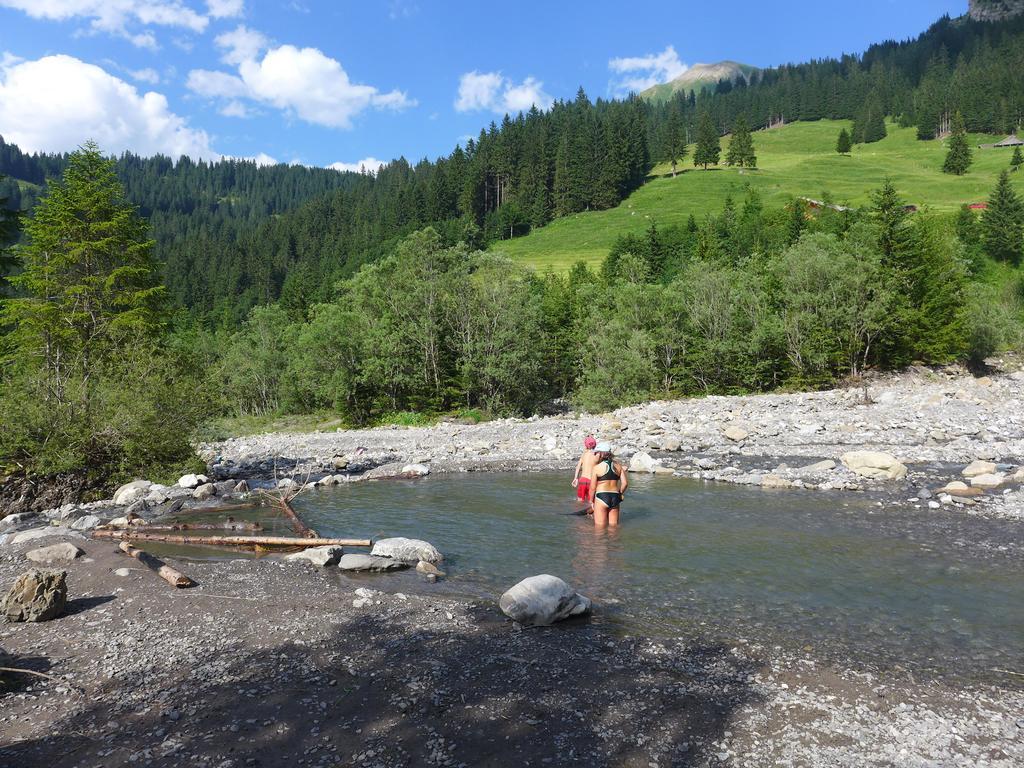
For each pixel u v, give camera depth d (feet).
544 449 67.92
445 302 140.67
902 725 14.83
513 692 16.47
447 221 488.44
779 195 455.63
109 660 18.76
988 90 602.03
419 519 38.88
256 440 98.17
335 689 16.67
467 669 17.87
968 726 14.78
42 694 16.65
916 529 32.96
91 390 53.42
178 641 20.16
